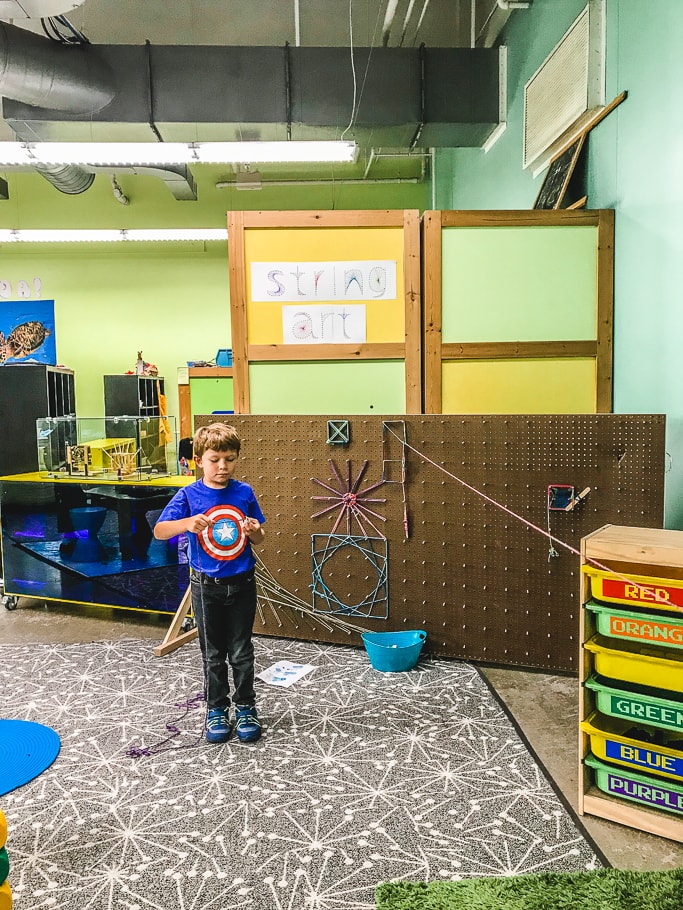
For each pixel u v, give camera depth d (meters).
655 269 2.70
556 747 2.12
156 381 7.79
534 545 2.72
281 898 1.45
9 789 1.92
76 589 3.73
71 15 5.42
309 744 2.16
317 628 3.13
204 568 2.19
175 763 2.05
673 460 2.61
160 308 8.34
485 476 2.78
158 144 4.07
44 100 4.67
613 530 1.89
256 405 3.17
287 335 3.12
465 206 6.29
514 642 2.78
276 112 5.05
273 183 8.02
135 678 2.77
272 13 5.51
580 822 1.72
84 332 8.38
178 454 4.08
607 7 3.13
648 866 1.55
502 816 1.74
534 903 1.40
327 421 3.00
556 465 2.67
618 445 2.58
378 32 5.78
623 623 1.68
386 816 1.75
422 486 2.89
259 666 2.83
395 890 1.45
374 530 2.98
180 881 1.52
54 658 3.03
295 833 1.68
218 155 4.21
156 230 6.75
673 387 2.60
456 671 2.75
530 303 3.05
